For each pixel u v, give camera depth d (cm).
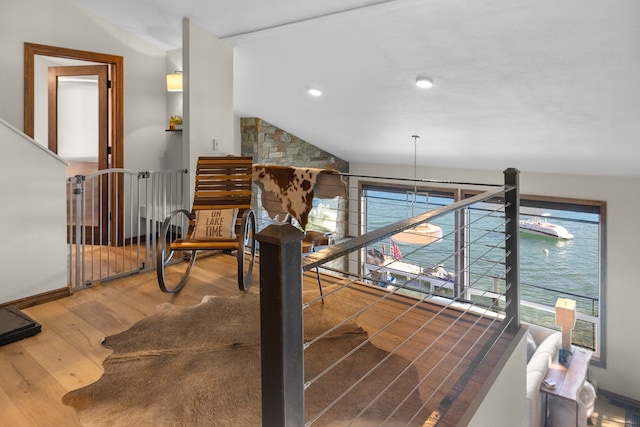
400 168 758
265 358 95
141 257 432
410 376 209
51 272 296
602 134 437
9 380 200
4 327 240
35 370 209
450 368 218
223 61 439
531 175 625
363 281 388
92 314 275
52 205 294
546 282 628
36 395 189
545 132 466
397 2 304
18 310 263
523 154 555
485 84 392
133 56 482
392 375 209
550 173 607
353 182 825
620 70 321
